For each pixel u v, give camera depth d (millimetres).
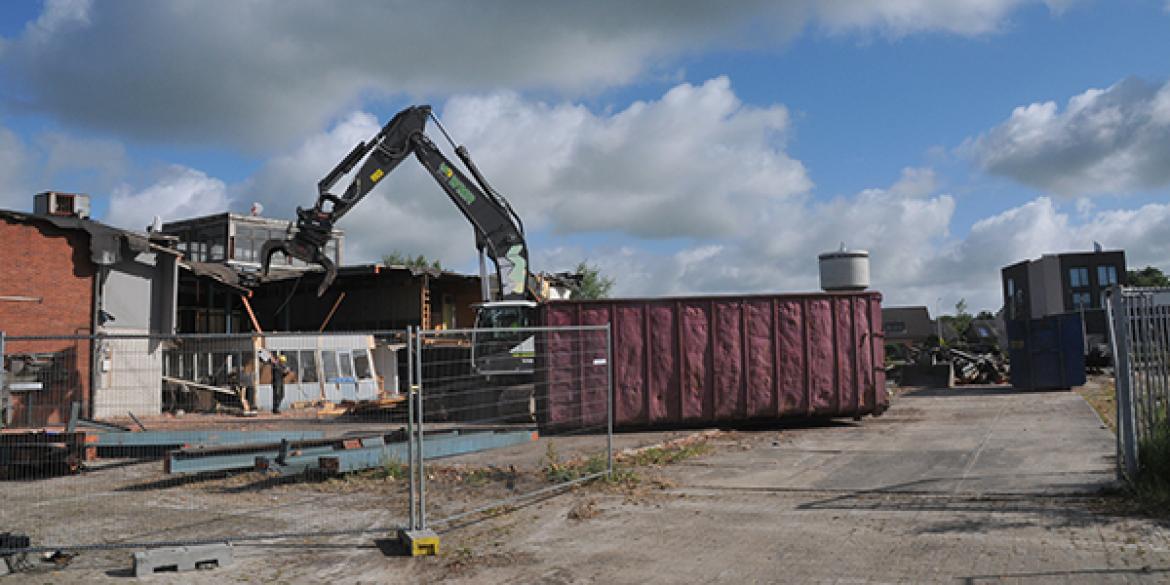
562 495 9562
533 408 17141
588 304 16359
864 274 31344
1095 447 11586
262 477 11133
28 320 18438
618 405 16125
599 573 6391
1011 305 76188
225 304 30141
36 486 10750
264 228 37031
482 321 18969
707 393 16312
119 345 18578
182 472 10547
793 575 6133
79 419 13773
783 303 16703
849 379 16672
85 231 19297
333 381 23594
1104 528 7035
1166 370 8312
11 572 6566
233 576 6508
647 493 9609
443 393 18594
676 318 16422
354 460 10883
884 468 10781
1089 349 34594
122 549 7328
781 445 13617
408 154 20562
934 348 32219
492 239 20984
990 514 7805
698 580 6117
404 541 7301
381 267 28156
